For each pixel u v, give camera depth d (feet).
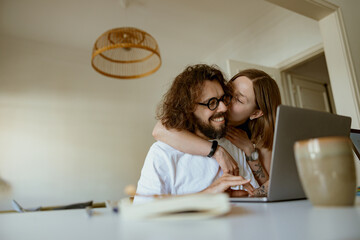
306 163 1.30
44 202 12.79
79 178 13.73
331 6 7.65
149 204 1.08
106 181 14.26
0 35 13.12
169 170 3.31
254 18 12.80
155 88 16.63
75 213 1.64
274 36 12.16
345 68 7.30
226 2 11.69
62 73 14.39
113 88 15.52
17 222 1.31
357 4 8.43
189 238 0.73
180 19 12.67
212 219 1.07
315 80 12.94
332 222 0.87
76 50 14.73
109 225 1.04
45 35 13.37
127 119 15.51
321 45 10.06
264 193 2.72
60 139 13.75
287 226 0.85
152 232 0.85
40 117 13.55
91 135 14.47
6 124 12.84
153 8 11.79
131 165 15.03
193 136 3.34
